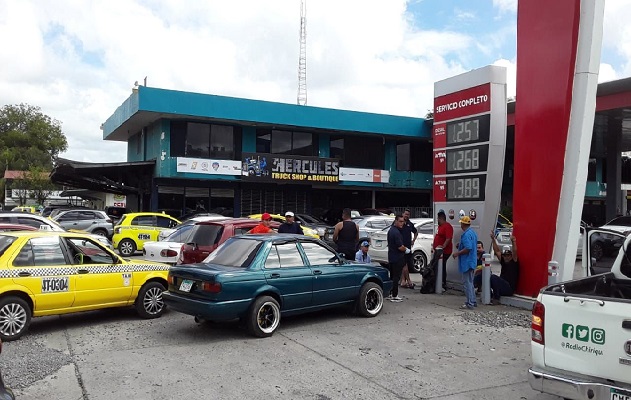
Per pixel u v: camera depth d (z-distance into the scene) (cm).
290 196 3278
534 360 471
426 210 3425
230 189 3084
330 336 809
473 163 1203
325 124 3019
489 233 1180
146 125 3050
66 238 840
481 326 890
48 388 564
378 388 582
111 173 3077
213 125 2912
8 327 756
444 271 1244
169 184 2906
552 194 995
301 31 4159
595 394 418
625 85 2012
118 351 712
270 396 552
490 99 1166
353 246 1156
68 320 911
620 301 417
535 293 1034
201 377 607
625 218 1617
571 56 956
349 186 3306
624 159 4197
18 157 6081
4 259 766
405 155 3531
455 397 560
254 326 783
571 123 966
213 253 878
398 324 898
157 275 930
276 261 837
